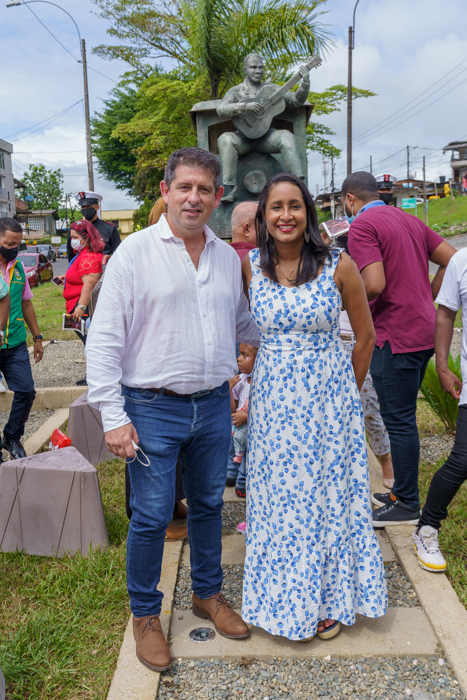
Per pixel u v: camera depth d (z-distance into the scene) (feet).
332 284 7.13
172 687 6.98
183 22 47.34
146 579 7.32
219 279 7.05
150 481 7.01
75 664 7.35
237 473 12.67
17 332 14.03
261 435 7.41
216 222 22.40
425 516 9.10
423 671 7.17
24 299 15.06
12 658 7.27
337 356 7.36
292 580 7.28
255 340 8.25
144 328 6.76
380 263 9.57
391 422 10.25
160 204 10.16
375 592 7.57
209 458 7.53
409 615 8.18
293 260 7.28
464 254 8.77
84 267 17.33
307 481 7.20
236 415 11.51
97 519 9.91
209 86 40.37
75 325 17.17
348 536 7.47
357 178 10.93
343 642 7.63
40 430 16.98
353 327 7.69
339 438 7.29
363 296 7.45
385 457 12.00
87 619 8.18
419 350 9.77
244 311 7.98
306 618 7.26
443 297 9.10
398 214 10.21
